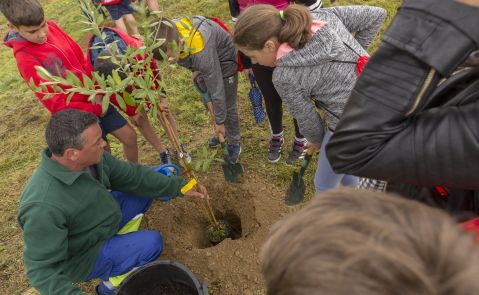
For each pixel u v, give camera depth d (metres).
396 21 0.77
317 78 1.87
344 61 1.86
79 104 2.41
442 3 0.71
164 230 2.79
